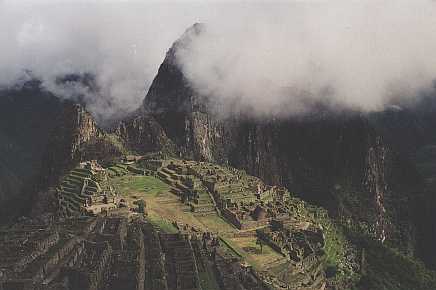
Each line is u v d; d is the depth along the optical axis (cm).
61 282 9831
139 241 13300
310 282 16950
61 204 18425
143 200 19575
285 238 18750
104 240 12750
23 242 11638
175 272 11812
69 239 12306
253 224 19375
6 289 9362
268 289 13375
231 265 14000
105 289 10050
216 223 19188
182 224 17850
